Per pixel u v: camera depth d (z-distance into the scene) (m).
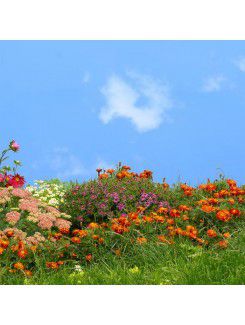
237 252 3.53
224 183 5.01
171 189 5.00
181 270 3.36
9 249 3.56
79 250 3.80
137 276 3.37
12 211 3.93
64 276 3.41
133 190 4.75
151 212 4.35
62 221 4.03
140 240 3.80
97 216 4.63
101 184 4.82
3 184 4.48
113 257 3.70
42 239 3.78
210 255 3.51
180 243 3.78
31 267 3.59
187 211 4.37
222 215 4.07
